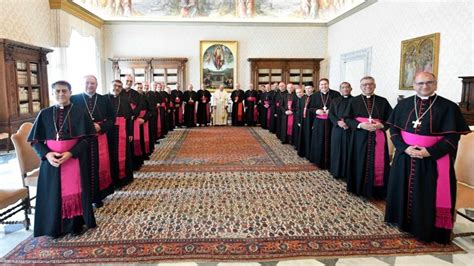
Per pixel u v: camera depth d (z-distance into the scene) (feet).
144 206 14.10
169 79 45.06
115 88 16.46
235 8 44.78
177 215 13.19
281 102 30.07
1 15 25.54
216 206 14.16
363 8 35.94
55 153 10.72
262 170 20.01
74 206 11.29
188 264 9.79
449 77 23.27
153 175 18.83
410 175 11.27
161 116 32.01
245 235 11.54
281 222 12.60
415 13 26.99
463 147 12.08
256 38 46.01
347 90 17.39
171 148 26.96
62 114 10.98
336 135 17.74
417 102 11.34
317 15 45.06
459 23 22.34
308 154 22.63
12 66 25.17
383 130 15.01
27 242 11.05
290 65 45.47
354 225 12.37
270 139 31.71
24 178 12.63
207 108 42.55
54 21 32.99
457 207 10.95
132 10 43.78
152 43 45.14
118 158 16.42
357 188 15.25
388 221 12.12
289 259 10.08
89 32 40.24
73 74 39.55
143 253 10.33
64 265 9.69
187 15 44.52
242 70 46.50
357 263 9.89
